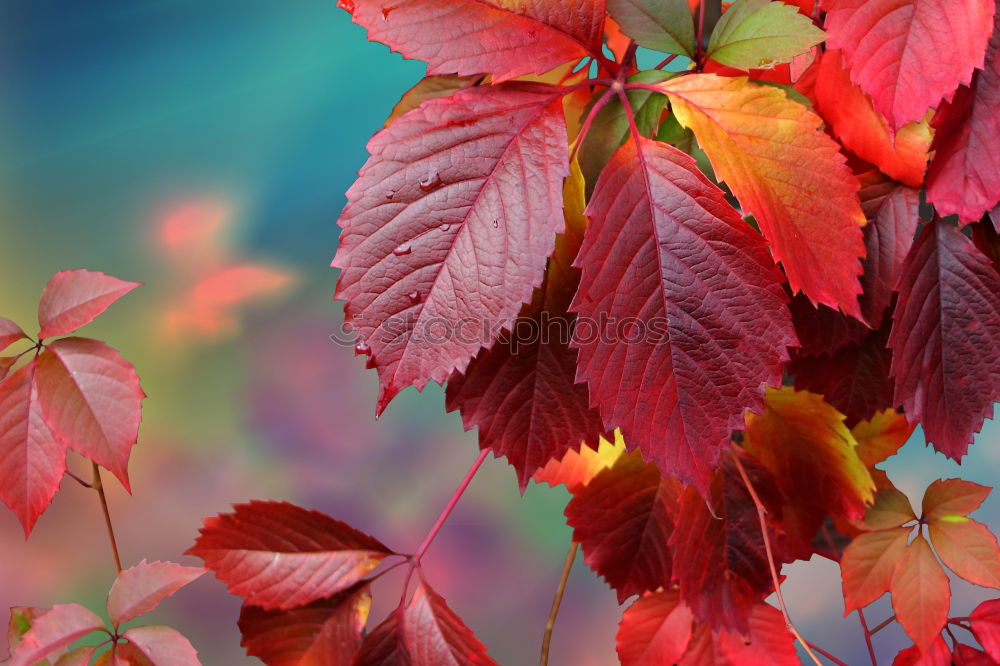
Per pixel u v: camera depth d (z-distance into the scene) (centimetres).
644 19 75
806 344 78
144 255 151
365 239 70
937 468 119
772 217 72
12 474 80
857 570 82
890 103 72
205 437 154
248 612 79
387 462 150
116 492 150
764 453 81
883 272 77
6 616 147
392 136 71
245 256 151
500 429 75
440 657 78
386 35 72
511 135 71
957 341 76
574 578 138
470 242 70
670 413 71
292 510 79
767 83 75
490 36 72
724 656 82
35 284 149
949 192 75
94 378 80
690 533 79
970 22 72
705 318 71
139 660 80
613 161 72
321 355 153
